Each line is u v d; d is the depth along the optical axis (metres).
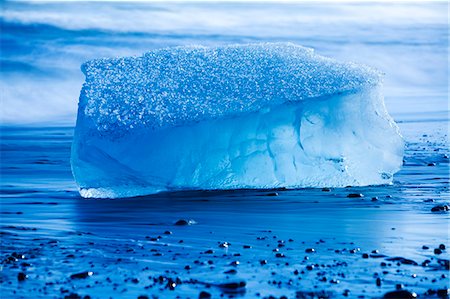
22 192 15.29
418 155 18.62
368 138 15.09
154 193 14.73
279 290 8.97
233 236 11.53
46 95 32.19
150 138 14.43
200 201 13.92
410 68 39.25
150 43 38.16
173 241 11.27
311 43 40.66
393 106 30.19
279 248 10.80
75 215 13.12
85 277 9.50
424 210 13.11
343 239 11.27
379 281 9.20
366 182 15.21
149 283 9.27
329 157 14.85
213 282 9.27
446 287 9.04
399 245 10.89
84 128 14.62
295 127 14.66
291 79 14.95
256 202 13.76
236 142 14.56
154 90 14.83
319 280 9.30
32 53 36.00
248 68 15.23
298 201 13.80
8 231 11.94
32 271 9.76
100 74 15.21
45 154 20.38
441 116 26.95
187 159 14.53
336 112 14.86
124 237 11.55
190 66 15.34
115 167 14.50
